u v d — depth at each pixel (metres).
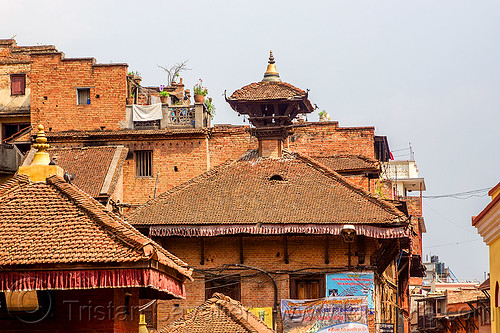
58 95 54.28
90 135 52.16
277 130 47.88
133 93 55.81
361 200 44.00
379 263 44.75
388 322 51.59
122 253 19.20
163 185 51.50
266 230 42.88
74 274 19.12
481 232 27.00
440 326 87.94
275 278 43.84
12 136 55.25
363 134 53.62
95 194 46.94
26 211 20.52
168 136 51.72
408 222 42.56
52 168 21.69
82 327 20.45
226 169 47.16
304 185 45.44
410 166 80.81
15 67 57.69
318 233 42.59
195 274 44.16
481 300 74.88
